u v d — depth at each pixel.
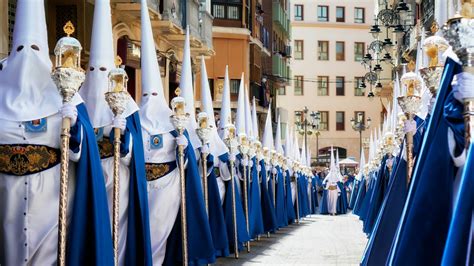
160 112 10.44
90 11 17.59
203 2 28.22
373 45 37.28
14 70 6.90
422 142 6.41
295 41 80.88
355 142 80.31
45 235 7.01
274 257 14.61
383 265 8.69
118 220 8.34
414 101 8.38
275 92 57.31
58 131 6.96
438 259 6.07
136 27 21.66
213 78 40.44
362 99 81.12
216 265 12.95
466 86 5.44
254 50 44.88
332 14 81.62
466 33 5.41
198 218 10.98
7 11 13.25
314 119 64.88
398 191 8.82
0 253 7.07
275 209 22.88
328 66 81.12
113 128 8.38
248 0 42.56
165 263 10.68
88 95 8.68
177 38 24.55
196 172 11.02
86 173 7.14
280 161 23.34
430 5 30.75
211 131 13.38
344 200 36.38
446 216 6.05
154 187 10.30
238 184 16.03
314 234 21.19
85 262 7.12
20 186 6.92
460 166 5.98
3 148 6.89
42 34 7.02
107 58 8.78
